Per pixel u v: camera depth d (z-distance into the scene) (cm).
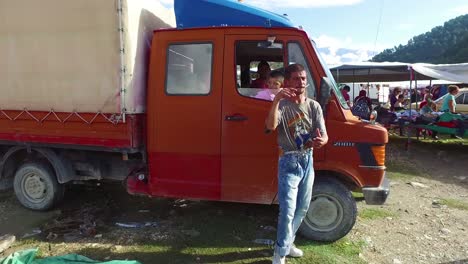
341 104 437
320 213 445
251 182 449
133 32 449
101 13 444
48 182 533
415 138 1338
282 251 371
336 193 436
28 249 418
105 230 485
